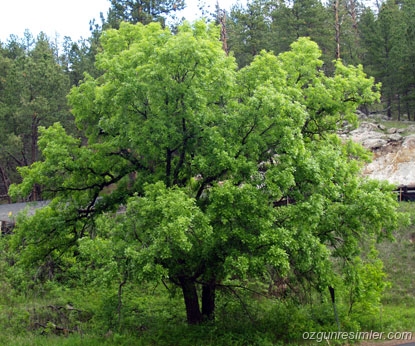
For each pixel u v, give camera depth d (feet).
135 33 63.57
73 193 66.39
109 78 59.57
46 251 67.15
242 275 51.85
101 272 52.95
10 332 67.41
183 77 54.03
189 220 46.34
